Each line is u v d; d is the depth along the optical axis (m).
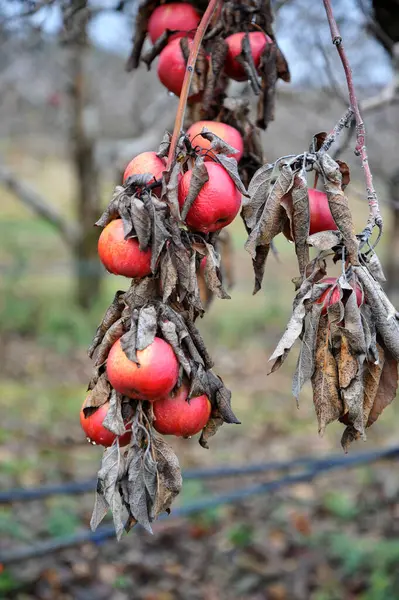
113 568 4.93
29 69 8.67
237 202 1.19
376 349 1.11
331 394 1.11
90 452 6.59
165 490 1.17
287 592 4.84
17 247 13.84
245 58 1.45
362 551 5.09
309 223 1.15
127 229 1.12
